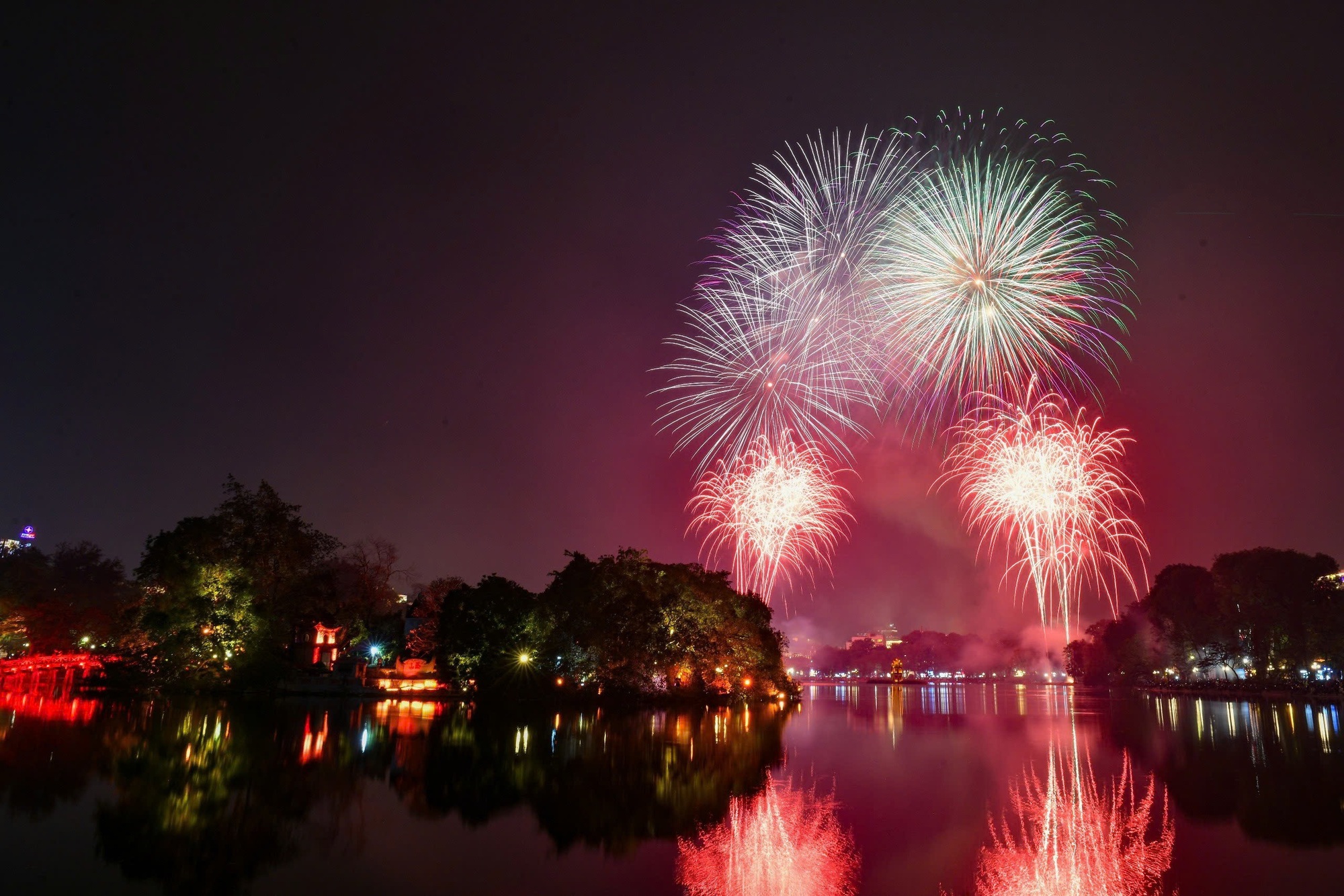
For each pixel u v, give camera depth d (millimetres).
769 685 114000
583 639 86500
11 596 116875
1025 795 31156
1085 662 196375
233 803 26141
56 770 31172
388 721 57031
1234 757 42562
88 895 16906
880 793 31391
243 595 76188
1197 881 19062
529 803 27891
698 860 20594
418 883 18125
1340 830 24641
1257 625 119000
